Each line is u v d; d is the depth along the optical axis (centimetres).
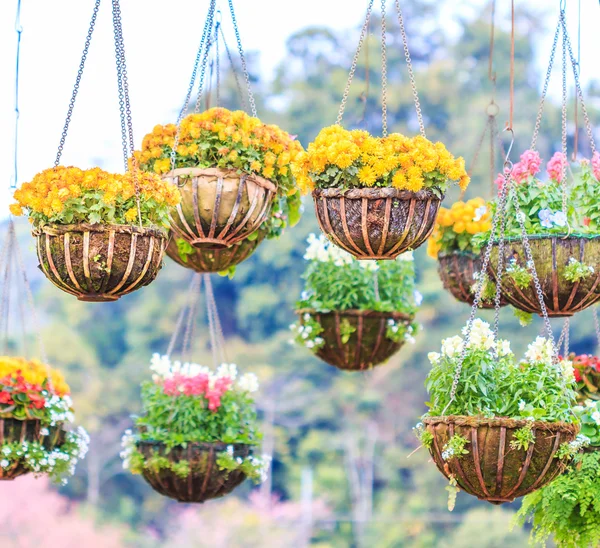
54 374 565
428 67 2228
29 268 2280
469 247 589
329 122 2164
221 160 488
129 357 2122
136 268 433
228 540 1931
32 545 1877
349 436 2005
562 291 459
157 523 2003
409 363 2020
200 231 494
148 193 435
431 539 1873
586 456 479
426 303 1983
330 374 2066
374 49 2278
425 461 1966
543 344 480
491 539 1772
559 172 495
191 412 577
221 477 574
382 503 1950
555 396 426
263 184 499
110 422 2059
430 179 444
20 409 534
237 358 2066
